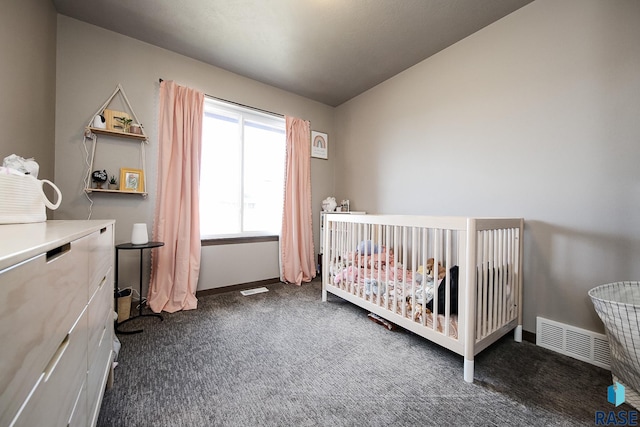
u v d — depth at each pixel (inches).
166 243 91.2
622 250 56.2
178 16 77.4
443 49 92.1
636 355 43.7
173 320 81.3
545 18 67.3
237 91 111.1
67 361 24.4
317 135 139.5
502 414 43.3
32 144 61.7
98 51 82.4
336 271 96.5
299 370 55.2
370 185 124.2
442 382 51.6
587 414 43.2
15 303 15.4
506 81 75.1
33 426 17.5
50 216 72.9
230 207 114.0
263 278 122.0
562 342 63.1
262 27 81.7
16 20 53.7
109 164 84.6
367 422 41.6
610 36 57.7
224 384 50.4
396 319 69.1
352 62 101.3
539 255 68.3
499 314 63.1
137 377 52.0
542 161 67.9
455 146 88.4
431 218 60.3
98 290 37.7
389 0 69.9
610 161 57.7
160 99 91.4
